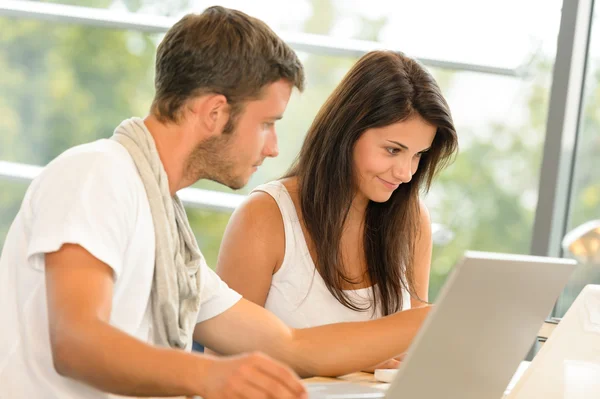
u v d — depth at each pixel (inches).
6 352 84.2
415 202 131.2
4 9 222.5
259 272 127.3
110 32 221.9
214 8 90.4
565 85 179.8
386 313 131.3
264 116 90.4
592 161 184.1
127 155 87.0
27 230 84.2
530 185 191.8
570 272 90.0
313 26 208.2
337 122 123.9
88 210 79.0
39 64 227.1
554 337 97.8
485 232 196.5
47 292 76.4
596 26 182.1
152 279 90.0
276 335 106.2
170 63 88.8
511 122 192.4
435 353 76.7
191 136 89.5
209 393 67.9
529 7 188.4
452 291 73.2
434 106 119.1
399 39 199.9
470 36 193.3
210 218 212.4
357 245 131.4
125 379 70.7
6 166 224.5
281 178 135.1
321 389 96.1
